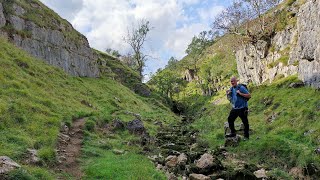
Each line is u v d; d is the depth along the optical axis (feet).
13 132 40.75
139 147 56.59
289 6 157.99
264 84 140.67
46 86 80.89
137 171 35.78
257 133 65.98
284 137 57.41
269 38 160.45
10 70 70.74
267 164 46.42
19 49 97.96
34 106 54.49
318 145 50.16
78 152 43.60
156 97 247.91
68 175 33.78
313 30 93.91
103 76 188.75
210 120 119.85
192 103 300.61
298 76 104.99
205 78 327.26
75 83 114.73
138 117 97.66
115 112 95.81
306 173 40.60
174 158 46.73
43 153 36.32
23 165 31.37
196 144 61.77
